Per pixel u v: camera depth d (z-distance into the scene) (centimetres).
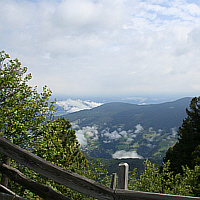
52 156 652
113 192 217
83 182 230
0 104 644
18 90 686
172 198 189
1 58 720
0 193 263
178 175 751
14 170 267
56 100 698
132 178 766
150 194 199
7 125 600
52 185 660
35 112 655
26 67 749
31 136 609
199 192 776
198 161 1962
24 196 531
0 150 267
